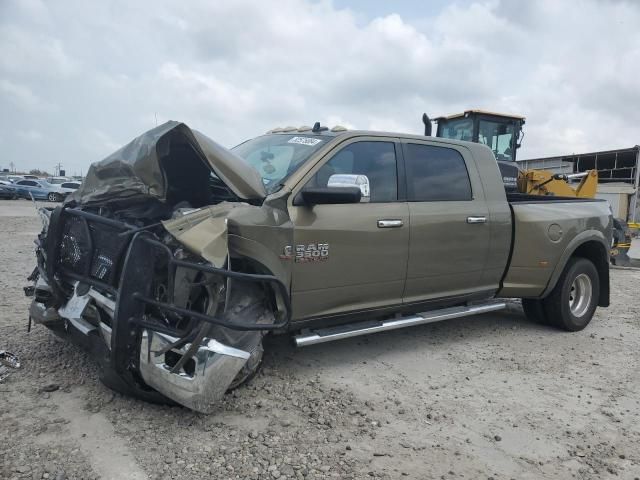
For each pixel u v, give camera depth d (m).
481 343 5.62
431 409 3.91
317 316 4.25
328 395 4.00
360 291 4.47
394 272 4.66
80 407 3.55
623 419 3.92
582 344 5.79
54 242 3.90
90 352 3.64
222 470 2.93
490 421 3.78
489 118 12.74
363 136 4.62
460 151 5.39
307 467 3.01
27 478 2.74
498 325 6.42
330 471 2.99
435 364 4.88
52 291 4.00
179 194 3.91
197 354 3.29
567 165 39.50
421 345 5.43
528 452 3.37
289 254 3.93
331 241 4.19
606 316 7.25
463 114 12.79
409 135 5.02
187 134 3.48
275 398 3.89
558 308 6.11
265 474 2.92
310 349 5.07
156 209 3.82
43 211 4.41
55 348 4.54
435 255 4.94
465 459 3.24
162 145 3.45
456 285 5.26
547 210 5.88
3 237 13.05
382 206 4.58
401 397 4.09
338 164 4.41
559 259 5.94
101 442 3.14
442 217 4.96
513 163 11.84
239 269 3.76
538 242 5.73
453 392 4.25
